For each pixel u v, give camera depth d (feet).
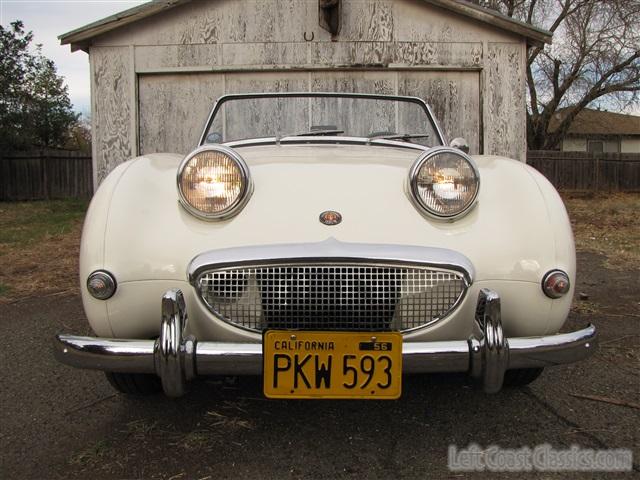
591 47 63.46
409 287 6.07
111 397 8.24
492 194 6.89
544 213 6.62
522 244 6.39
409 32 24.02
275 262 5.90
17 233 26.35
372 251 5.92
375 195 6.75
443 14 23.93
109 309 6.30
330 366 5.76
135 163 7.38
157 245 6.30
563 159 64.08
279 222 6.31
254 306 6.07
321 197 6.66
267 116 10.46
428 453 6.54
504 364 5.77
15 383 8.80
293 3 23.91
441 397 8.10
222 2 23.90
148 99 24.40
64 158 52.24
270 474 6.11
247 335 6.08
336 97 10.49
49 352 10.24
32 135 54.60
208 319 6.11
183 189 6.46
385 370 5.76
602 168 64.44
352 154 8.30
